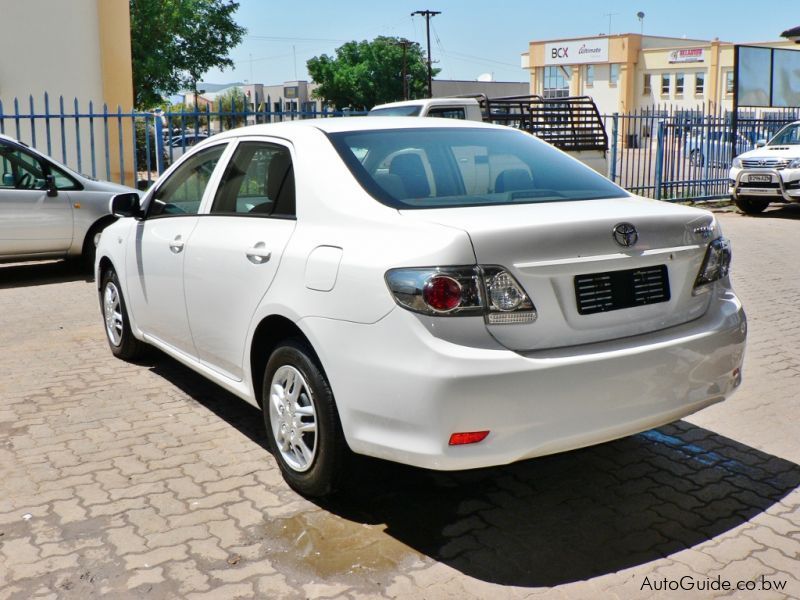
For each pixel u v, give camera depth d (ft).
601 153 54.39
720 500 12.52
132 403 16.96
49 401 17.06
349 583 10.30
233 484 13.10
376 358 10.57
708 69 203.31
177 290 15.62
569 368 10.32
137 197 17.21
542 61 236.63
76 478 13.33
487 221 10.63
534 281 10.46
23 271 33.99
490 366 9.97
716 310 12.19
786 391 17.40
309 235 12.12
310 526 11.73
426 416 10.11
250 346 13.20
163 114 42.19
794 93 63.87
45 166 32.12
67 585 10.26
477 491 12.87
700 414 16.19
